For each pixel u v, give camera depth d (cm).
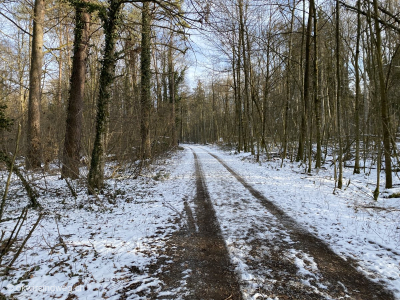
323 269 359
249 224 539
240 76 2366
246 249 423
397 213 605
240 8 1662
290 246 434
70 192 830
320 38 1504
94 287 314
